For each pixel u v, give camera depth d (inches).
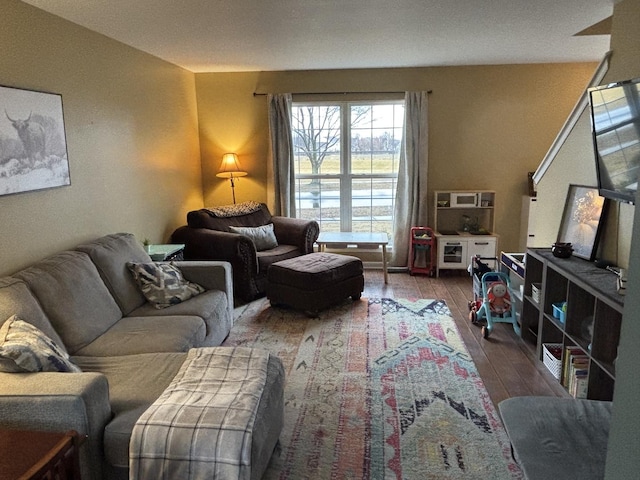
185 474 71.2
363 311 170.7
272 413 85.7
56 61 124.0
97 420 73.5
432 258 215.5
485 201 217.6
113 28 136.6
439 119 215.6
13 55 109.2
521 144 215.5
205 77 220.4
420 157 215.3
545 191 149.5
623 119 100.7
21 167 111.2
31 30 114.7
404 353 136.3
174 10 118.1
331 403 110.5
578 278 106.3
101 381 75.1
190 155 216.7
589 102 118.0
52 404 69.7
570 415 76.7
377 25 135.2
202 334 119.3
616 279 104.1
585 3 115.3
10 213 108.7
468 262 212.1
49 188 121.3
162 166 188.1
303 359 133.2
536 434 72.3
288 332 152.2
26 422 70.2
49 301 102.7
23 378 74.5
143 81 171.6
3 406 69.7
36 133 115.9
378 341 144.6
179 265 144.9
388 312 169.5
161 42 155.6
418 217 219.6
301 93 218.4
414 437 97.5
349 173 229.5
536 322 142.4
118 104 154.8
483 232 215.6
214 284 144.6
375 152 226.8
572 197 132.5
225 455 70.5
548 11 122.3
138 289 131.6
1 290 93.2
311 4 113.9
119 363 95.3
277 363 95.8
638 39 107.2
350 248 232.2
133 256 137.5
